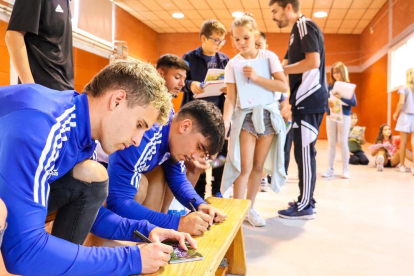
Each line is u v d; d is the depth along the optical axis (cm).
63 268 86
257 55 248
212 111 138
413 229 240
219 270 163
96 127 99
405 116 500
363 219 263
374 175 472
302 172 265
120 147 102
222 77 258
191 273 95
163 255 96
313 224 250
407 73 505
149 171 165
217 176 294
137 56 1002
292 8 269
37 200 84
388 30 812
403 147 505
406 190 371
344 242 214
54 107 90
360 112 1089
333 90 437
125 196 134
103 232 117
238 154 234
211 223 135
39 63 180
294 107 266
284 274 169
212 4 877
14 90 91
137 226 117
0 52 500
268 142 243
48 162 87
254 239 218
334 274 170
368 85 997
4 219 72
